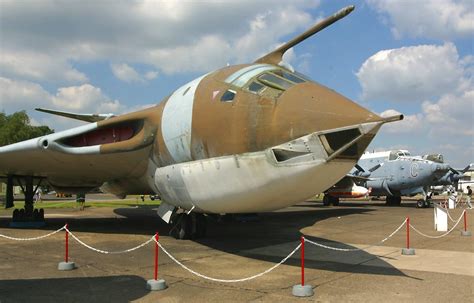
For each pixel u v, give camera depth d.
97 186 15.61
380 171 26.95
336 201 28.16
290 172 6.76
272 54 9.05
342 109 6.43
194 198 8.94
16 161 11.66
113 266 7.70
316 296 5.69
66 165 11.71
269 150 7.00
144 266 7.71
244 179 7.47
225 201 8.17
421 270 7.38
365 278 6.77
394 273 7.14
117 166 11.50
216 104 8.24
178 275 6.98
